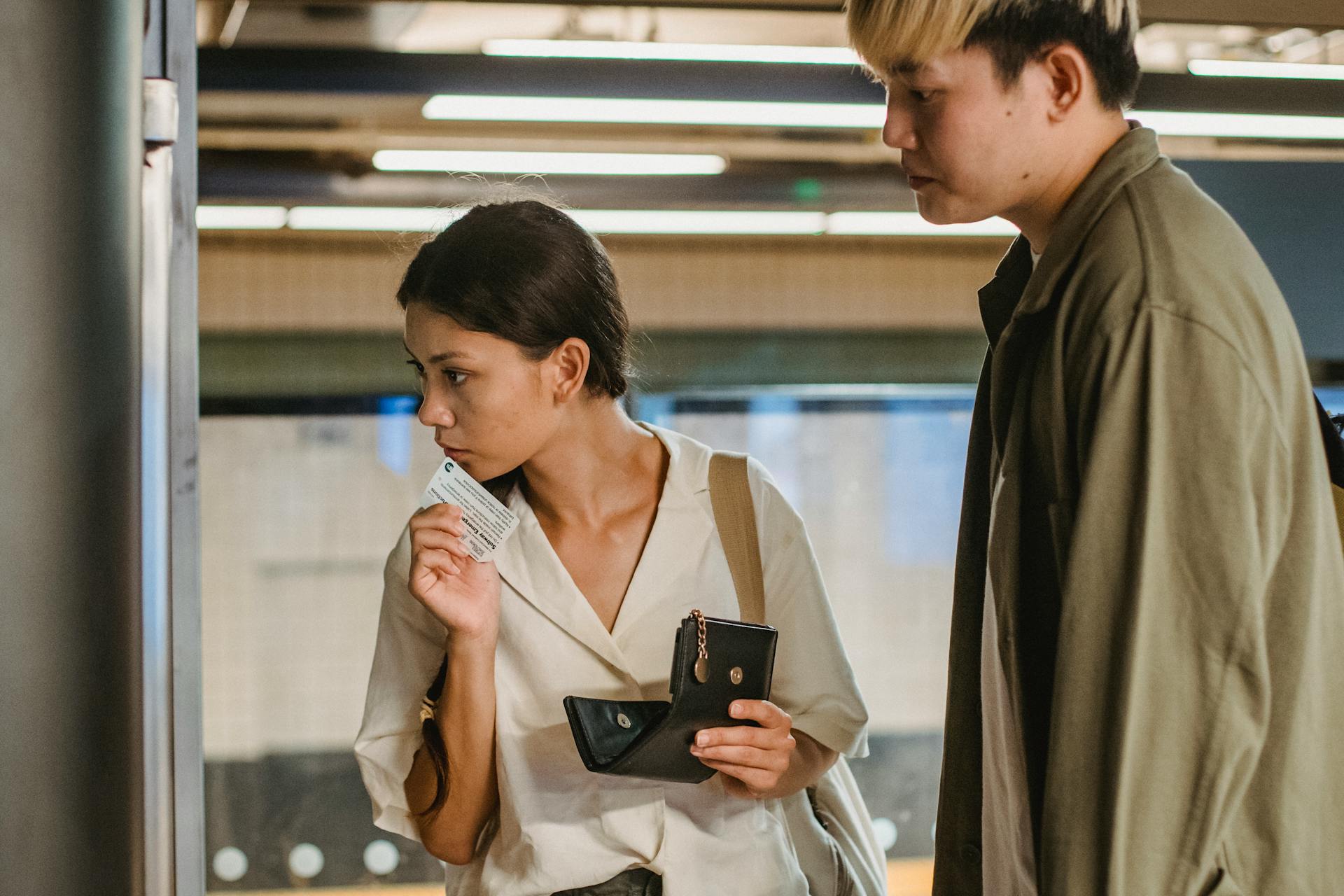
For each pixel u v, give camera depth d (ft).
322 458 11.50
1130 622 3.06
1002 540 3.64
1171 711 3.06
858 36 3.48
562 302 4.22
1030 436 3.57
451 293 4.09
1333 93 7.66
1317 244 9.55
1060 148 3.54
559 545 4.67
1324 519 3.26
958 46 3.39
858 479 11.66
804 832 4.94
